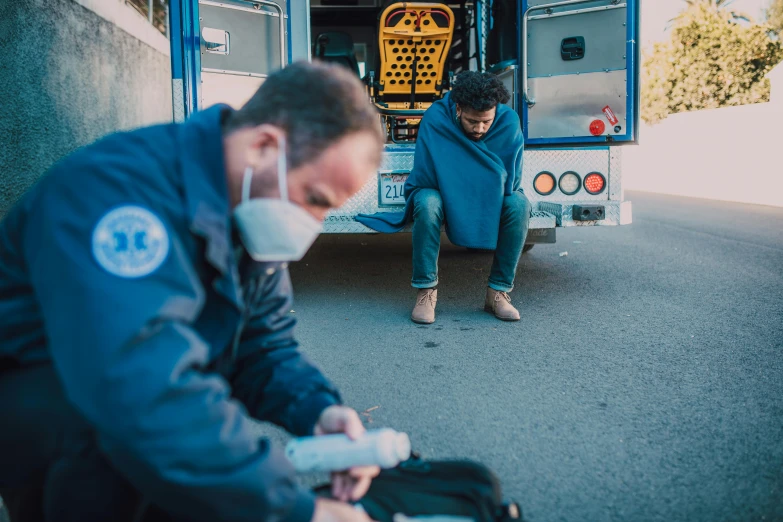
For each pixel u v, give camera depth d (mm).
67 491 1104
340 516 1095
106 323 911
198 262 1055
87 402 917
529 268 5125
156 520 1151
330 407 1359
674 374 2789
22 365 1133
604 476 1949
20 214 1093
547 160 4109
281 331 1451
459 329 3508
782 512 1744
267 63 4102
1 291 1097
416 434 2238
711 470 1977
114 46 5098
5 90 3385
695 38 21688
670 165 17016
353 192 1099
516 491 1862
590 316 3729
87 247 939
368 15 6859
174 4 3766
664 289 4375
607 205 3943
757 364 2896
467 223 3496
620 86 4027
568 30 4094
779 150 11266
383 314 3842
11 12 3439
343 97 1044
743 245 6191
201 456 953
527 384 2699
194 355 979
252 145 1059
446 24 4848
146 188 1003
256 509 998
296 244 1115
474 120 3461
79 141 4324
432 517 1211
